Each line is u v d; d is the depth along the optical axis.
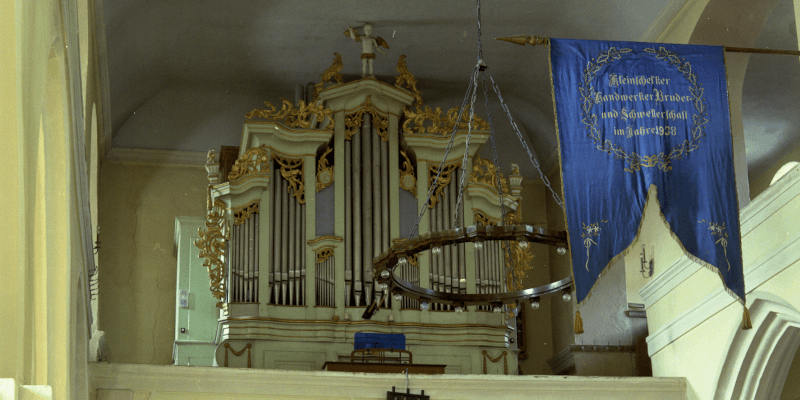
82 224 7.14
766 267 8.74
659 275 10.84
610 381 9.84
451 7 11.90
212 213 11.51
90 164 10.54
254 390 9.28
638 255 12.71
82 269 7.55
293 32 12.44
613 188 7.86
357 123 12.28
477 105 14.60
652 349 10.97
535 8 11.91
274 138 11.94
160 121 13.84
